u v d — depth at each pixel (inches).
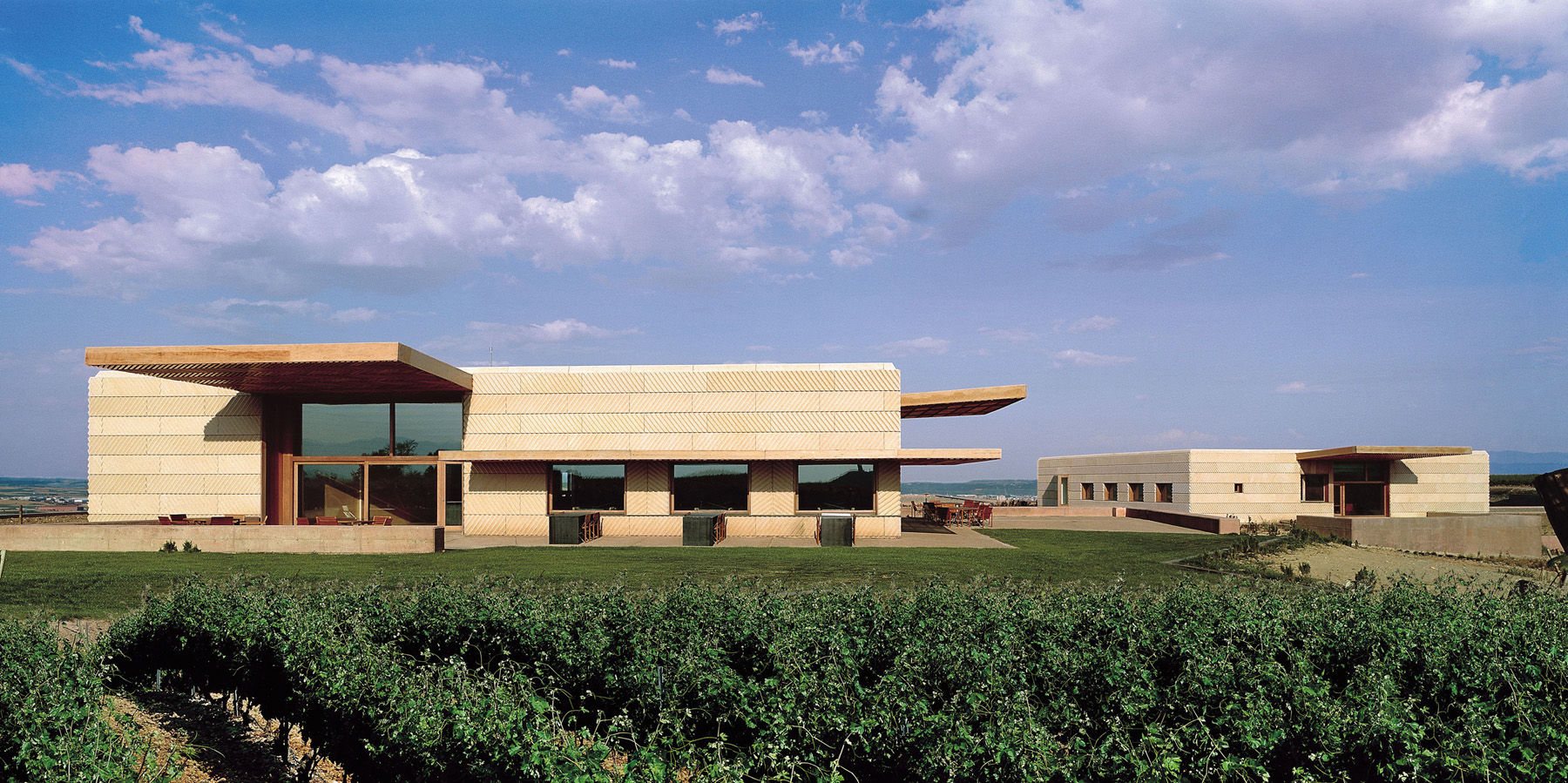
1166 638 242.8
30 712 184.4
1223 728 176.4
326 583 363.6
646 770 161.0
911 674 205.2
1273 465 1577.3
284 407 1061.1
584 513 983.0
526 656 262.5
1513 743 160.4
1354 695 185.0
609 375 1058.7
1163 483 1640.0
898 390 1048.8
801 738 184.1
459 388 1016.2
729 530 1031.6
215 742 278.1
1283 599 287.3
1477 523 1089.4
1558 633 250.2
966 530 1209.4
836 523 908.6
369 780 213.9
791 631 246.8
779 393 1050.7
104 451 1039.6
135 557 758.5
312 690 229.3
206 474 1032.8
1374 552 970.7
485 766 169.2
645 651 238.4
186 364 807.7
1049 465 2218.3
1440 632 242.8
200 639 299.1
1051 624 255.3
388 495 1059.3
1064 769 151.9
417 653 273.1
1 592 537.0
